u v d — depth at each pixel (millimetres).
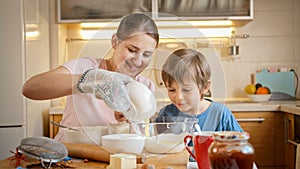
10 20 3025
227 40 3803
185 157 1484
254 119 3213
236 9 3469
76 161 1521
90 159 1540
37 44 3307
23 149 1405
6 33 3029
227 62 3822
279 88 3768
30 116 3113
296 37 3791
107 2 3469
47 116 3553
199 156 1281
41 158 1393
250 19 3482
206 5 3469
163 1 3455
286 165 3186
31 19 3174
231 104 3244
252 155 1027
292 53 3797
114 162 1343
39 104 3336
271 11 3795
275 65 3803
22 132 3029
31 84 1581
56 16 3596
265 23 3795
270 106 3219
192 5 3465
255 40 3803
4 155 3037
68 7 3502
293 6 3793
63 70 1640
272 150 3230
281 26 3795
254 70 3818
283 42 3801
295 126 2988
